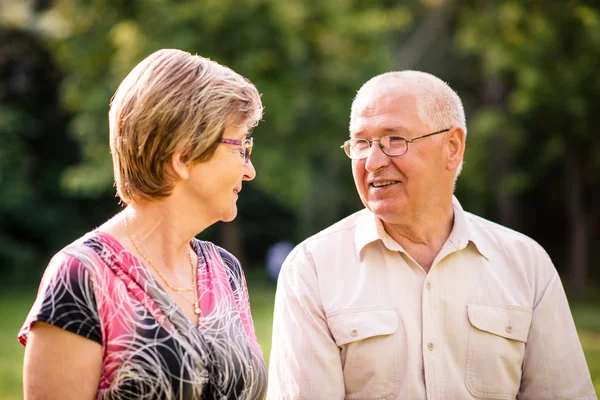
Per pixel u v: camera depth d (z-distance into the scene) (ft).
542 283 10.59
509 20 55.06
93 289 7.45
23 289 71.51
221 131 8.04
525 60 56.65
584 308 56.65
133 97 7.87
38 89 82.89
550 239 89.61
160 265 8.20
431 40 82.69
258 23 61.52
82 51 65.10
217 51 61.57
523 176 70.79
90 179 67.10
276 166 64.44
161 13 61.93
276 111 61.93
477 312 10.23
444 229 10.69
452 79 85.35
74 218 84.69
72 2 65.67
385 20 71.97
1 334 39.91
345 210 87.56
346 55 68.18
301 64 66.28
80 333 7.30
